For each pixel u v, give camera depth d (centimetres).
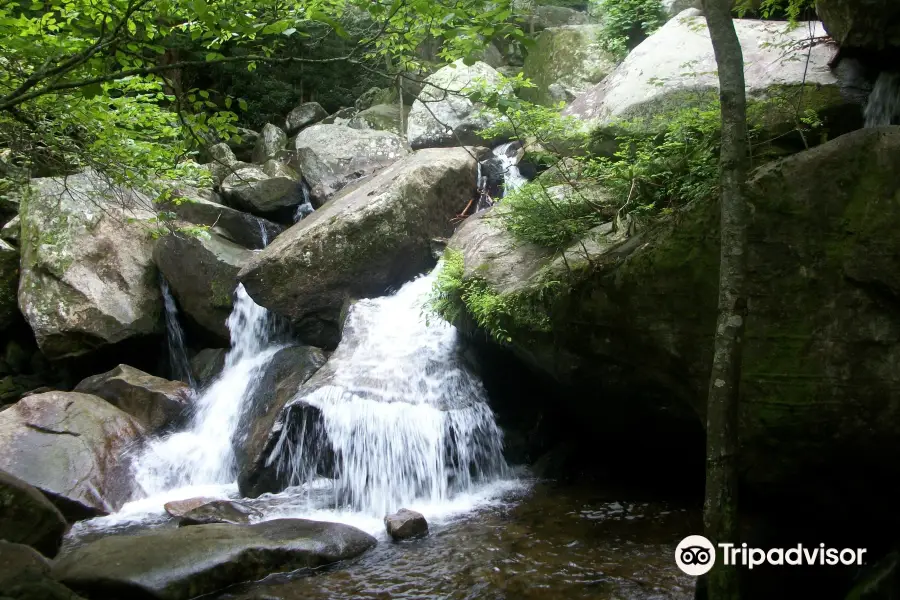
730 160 307
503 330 593
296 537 510
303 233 838
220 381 851
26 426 686
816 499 391
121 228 956
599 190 647
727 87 309
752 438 388
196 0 377
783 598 379
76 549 539
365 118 1312
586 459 675
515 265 631
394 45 469
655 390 506
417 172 879
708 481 310
